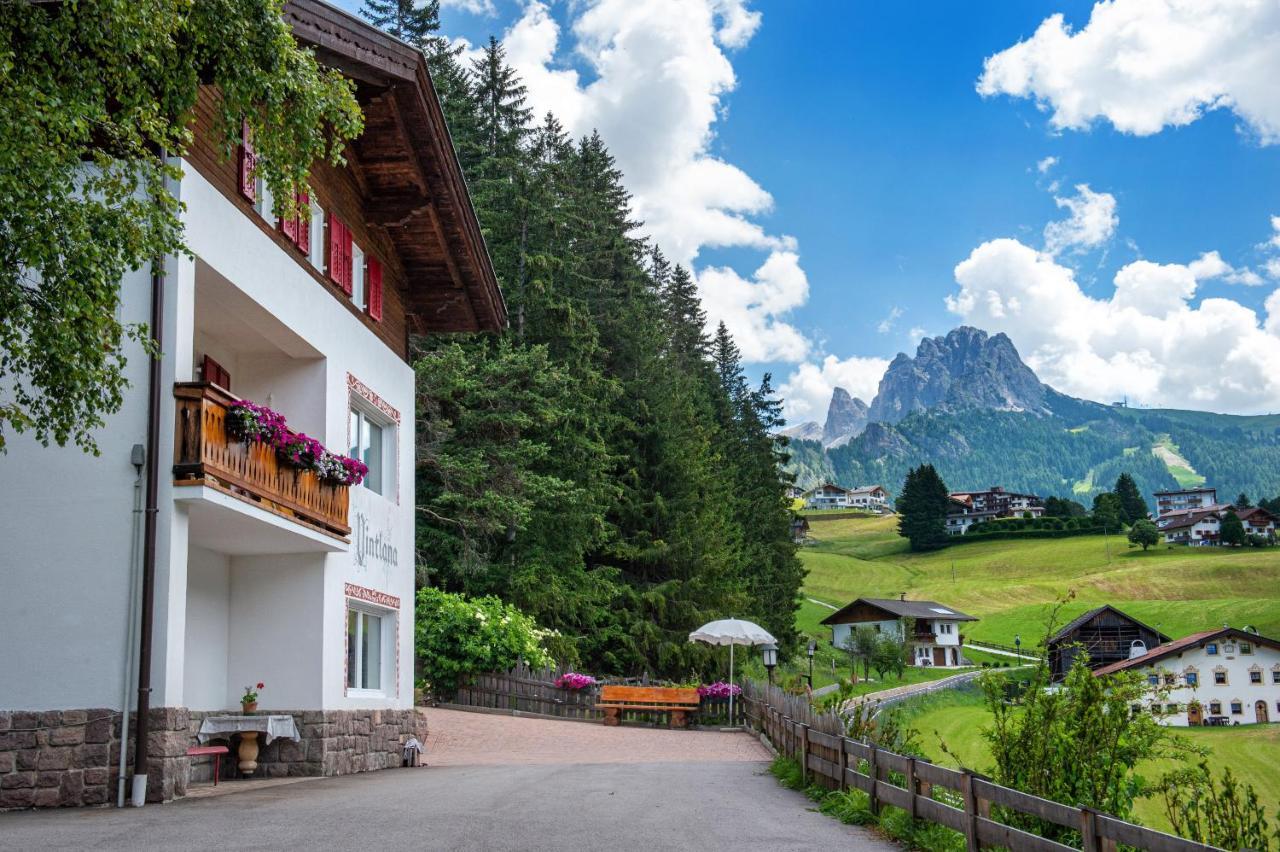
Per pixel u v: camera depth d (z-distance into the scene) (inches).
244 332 616.7
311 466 578.9
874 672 3506.4
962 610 5428.2
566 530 1448.1
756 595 2244.1
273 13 388.8
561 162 1891.0
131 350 480.4
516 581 1357.0
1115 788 363.9
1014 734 377.7
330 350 668.7
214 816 418.0
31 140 335.9
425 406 1343.5
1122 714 366.6
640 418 1717.5
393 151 718.5
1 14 352.5
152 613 465.4
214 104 530.6
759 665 2036.2
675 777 609.6
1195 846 231.1
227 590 633.6
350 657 701.9
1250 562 5984.3
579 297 1745.8
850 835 395.9
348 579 674.2
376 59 633.6
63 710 459.2
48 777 454.0
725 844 364.8
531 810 442.9
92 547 469.1
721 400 2573.8
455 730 979.3
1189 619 4776.1
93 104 362.9
